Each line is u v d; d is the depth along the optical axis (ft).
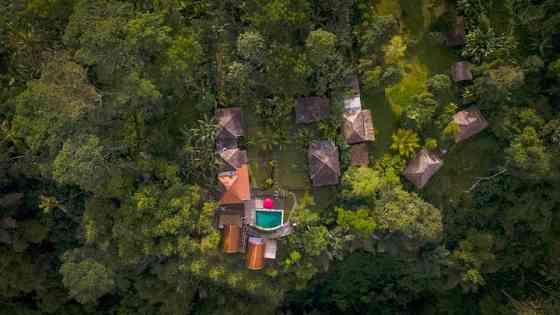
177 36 121.70
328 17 134.92
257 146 137.90
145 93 111.86
